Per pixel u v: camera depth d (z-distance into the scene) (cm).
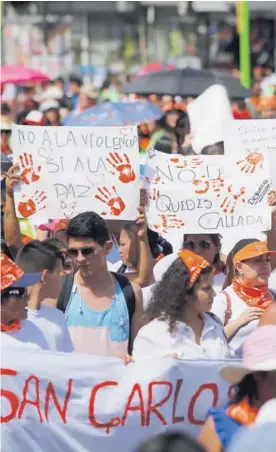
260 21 6325
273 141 1798
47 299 1480
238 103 3522
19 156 1736
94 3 6506
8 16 6272
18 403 1344
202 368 1357
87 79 6188
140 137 2988
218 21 6788
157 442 806
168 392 1358
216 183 1706
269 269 1575
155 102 3650
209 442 1117
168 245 1762
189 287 1377
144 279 1650
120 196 1714
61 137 1723
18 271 1325
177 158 1712
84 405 1352
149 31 6744
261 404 1120
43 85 4847
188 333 1388
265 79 4644
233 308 1564
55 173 1727
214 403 1363
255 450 838
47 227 1884
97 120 3058
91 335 1473
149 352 1381
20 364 1339
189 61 6606
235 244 1648
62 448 1358
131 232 1672
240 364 1149
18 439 1349
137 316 1485
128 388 1357
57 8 6519
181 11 6431
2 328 1362
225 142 1800
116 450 1366
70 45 6562
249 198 1708
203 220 1708
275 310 1382
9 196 1741
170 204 1709
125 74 6247
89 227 1445
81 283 1484
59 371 1345
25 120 2916
